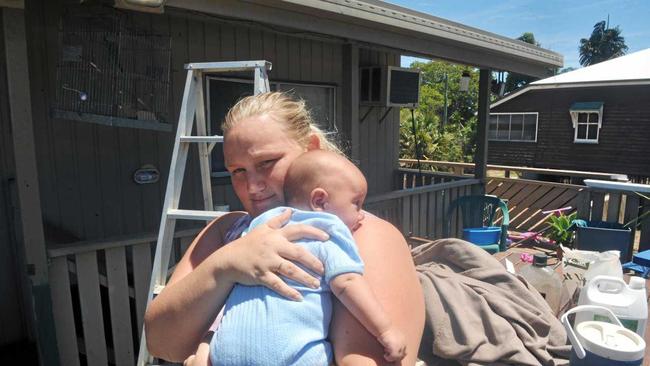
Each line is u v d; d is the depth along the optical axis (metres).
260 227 1.11
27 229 2.67
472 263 2.22
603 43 63.88
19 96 2.60
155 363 2.44
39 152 3.87
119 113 3.72
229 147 1.28
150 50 3.93
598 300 1.72
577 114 17.66
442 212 5.96
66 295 2.88
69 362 2.92
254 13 3.47
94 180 4.18
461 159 23.23
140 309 3.16
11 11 2.54
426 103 39.56
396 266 1.10
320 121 6.03
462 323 1.77
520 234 6.23
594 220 4.89
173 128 4.61
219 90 5.00
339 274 0.99
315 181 1.15
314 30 3.92
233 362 0.99
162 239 2.46
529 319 1.87
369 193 7.07
